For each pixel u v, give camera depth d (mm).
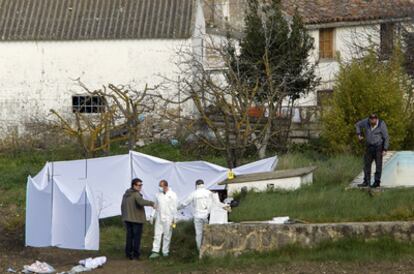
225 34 108375
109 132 86875
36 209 60688
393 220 54000
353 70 83250
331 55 110500
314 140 88188
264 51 89000
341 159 75938
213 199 56406
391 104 81312
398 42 89125
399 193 59469
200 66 87188
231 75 83562
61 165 67625
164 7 100750
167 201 56469
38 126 93875
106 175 69062
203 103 90000
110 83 96188
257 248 52719
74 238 58250
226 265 51156
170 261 54688
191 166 69312
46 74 99312
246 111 79875
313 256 51250
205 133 89938
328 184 66938
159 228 56500
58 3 102500
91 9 101438
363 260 50312
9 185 82875
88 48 98875
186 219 66250
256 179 65562
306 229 52500
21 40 99062
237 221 56719
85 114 98812
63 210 58875
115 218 70000
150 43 97938
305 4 113438
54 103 99062
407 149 83562
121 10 100938
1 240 63938
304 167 71562
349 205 58000
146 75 97938
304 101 107312
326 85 107688
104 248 61031
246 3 115250
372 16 107688
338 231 52406
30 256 58312
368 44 103812
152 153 88562
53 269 53688
